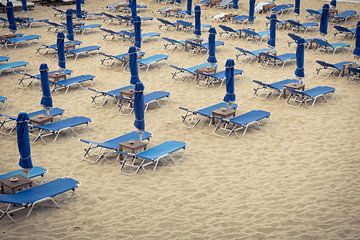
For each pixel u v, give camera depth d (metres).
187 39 23.41
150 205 10.35
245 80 18.33
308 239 8.92
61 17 28.81
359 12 27.77
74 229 9.49
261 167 11.97
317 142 13.25
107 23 27.27
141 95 12.05
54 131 13.23
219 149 12.98
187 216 9.88
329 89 16.12
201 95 16.89
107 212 10.11
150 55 21.38
